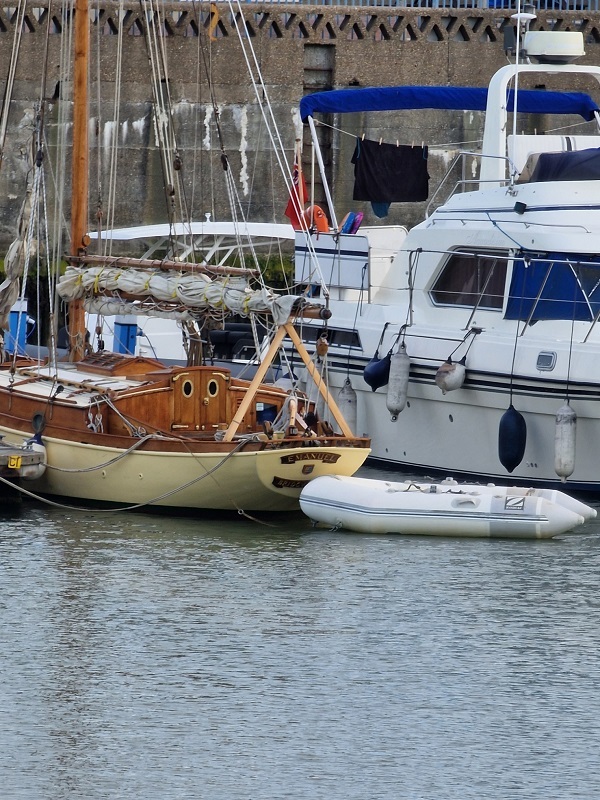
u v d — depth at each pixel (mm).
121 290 75750
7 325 83625
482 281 81625
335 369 89500
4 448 73375
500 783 41219
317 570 62188
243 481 69250
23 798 39750
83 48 84750
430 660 51125
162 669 49781
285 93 156500
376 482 70875
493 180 85875
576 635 53906
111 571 61531
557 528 68375
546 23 164750
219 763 42250
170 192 96312
